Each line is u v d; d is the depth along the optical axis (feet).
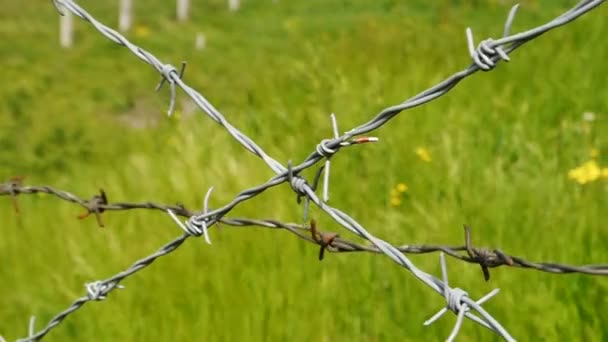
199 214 32.96
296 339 49.14
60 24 252.01
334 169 72.02
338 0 260.42
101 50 228.63
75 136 157.48
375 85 89.56
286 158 77.87
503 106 82.64
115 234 64.44
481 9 168.25
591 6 22.09
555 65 93.35
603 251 50.21
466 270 49.14
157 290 55.16
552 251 51.01
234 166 71.97
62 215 77.97
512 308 45.68
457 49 111.75
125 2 255.29
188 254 57.31
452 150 72.54
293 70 110.83
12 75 203.62
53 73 206.59
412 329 47.96
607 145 72.64
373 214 63.36
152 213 68.54
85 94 189.06
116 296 56.03
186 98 182.29
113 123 169.58
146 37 244.83
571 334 43.96
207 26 259.80
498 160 65.98
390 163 70.90
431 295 48.78
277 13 267.39
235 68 203.82
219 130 90.89
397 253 26.32
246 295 52.08
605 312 44.32
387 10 235.61
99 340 53.42
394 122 81.41
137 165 84.58
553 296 45.98
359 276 52.31
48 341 56.75
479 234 54.65
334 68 104.53
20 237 72.08
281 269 53.52
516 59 97.14
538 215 56.24
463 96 88.33
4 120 167.73
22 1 273.95
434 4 214.48
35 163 146.10
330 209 27.86
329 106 89.51
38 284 62.69
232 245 57.00
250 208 63.72
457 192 62.80
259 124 89.40
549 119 82.23
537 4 174.81
